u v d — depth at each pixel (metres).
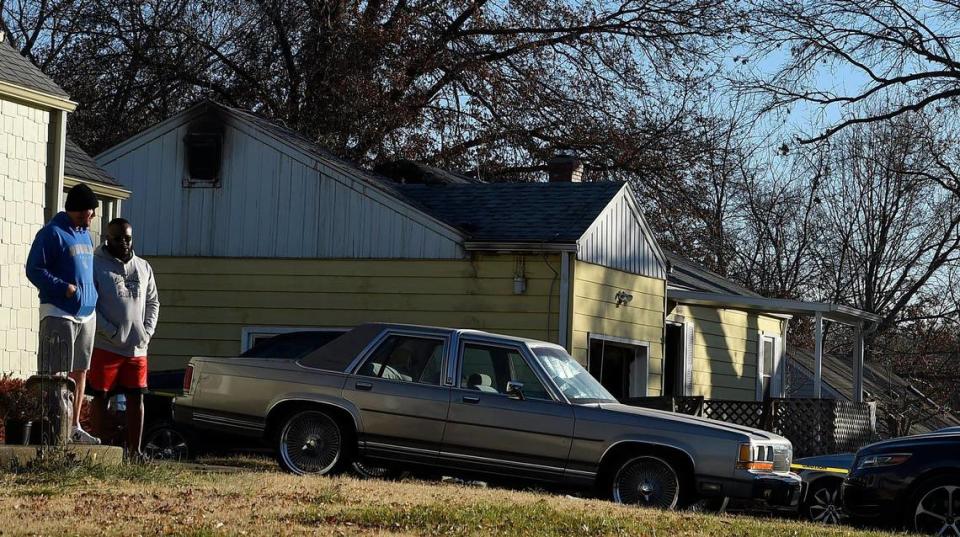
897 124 43.19
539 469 12.02
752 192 47.94
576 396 12.26
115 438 13.73
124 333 11.13
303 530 8.07
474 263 19.06
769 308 24.06
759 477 11.64
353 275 19.62
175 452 14.12
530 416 12.05
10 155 14.74
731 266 48.28
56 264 10.51
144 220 20.72
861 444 21.47
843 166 46.03
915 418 30.50
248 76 32.47
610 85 34.66
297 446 12.57
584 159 34.94
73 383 10.64
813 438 19.92
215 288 20.25
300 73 32.62
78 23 31.52
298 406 12.57
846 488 12.58
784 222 48.59
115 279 11.12
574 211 19.77
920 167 43.69
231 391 12.71
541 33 35.22
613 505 10.77
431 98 34.78
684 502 11.81
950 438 12.12
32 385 10.52
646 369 21.09
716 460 11.66
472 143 34.47
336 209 19.83
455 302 19.09
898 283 47.06
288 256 20.00
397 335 12.65
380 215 19.59
